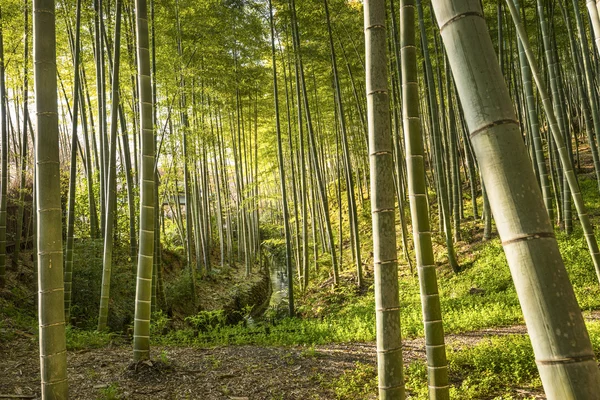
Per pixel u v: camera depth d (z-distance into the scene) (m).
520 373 4.61
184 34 12.11
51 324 3.03
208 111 13.24
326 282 13.22
